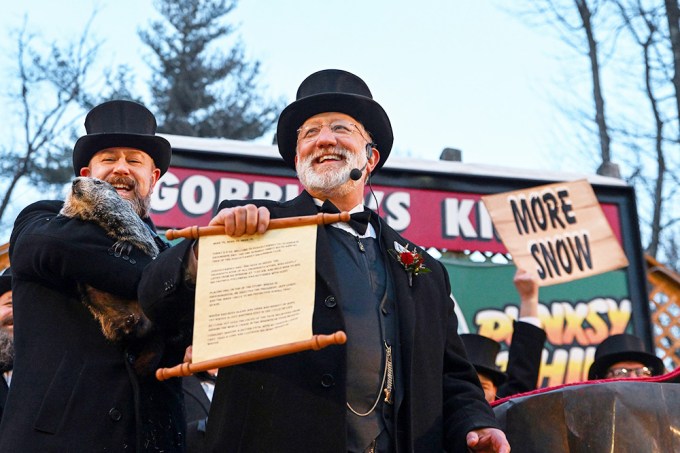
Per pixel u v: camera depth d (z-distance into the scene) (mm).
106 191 3699
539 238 7961
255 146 8109
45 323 3613
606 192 8836
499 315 8172
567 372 8070
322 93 4086
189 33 27734
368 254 3822
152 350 3627
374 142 4250
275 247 3297
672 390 3688
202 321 3203
